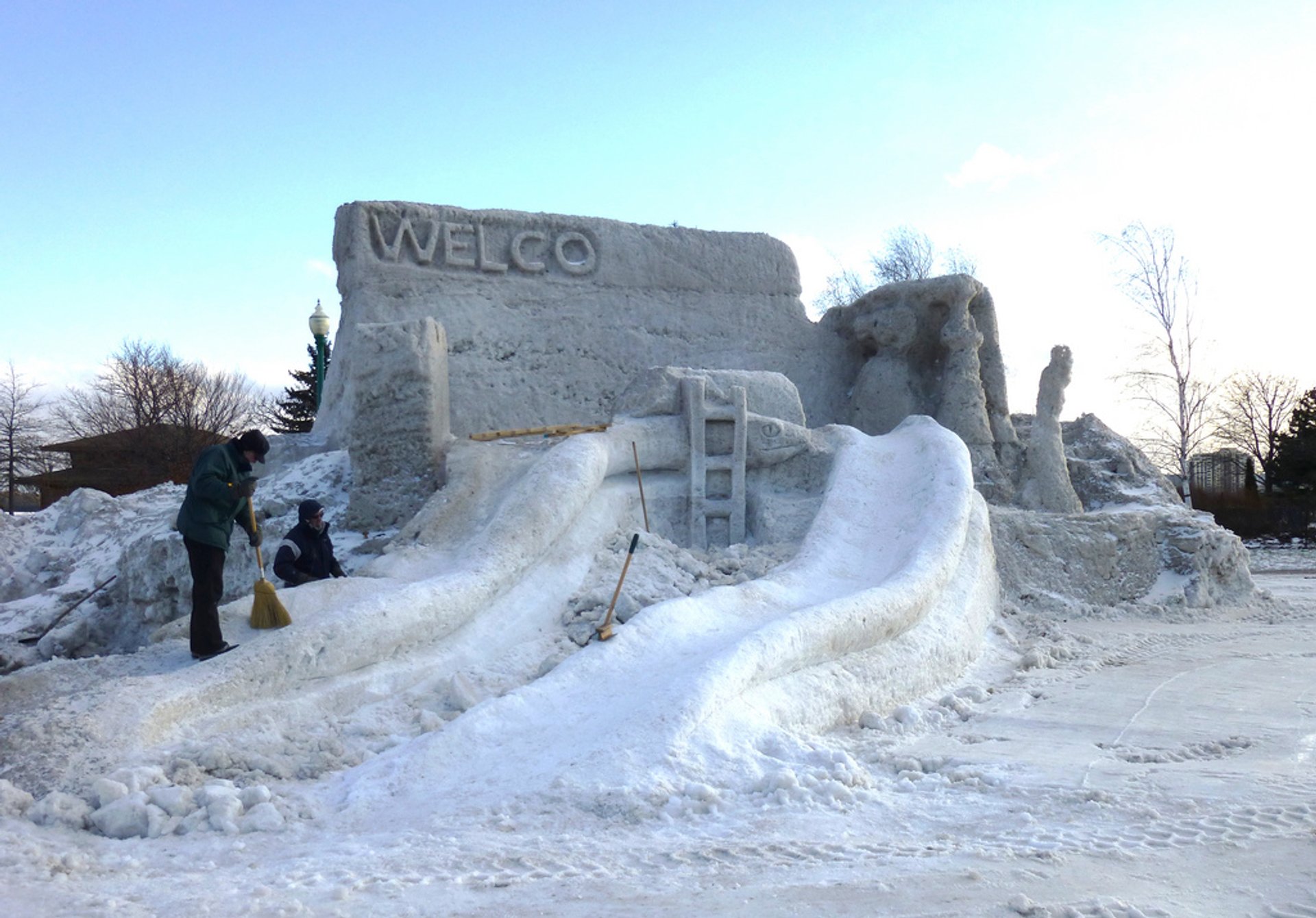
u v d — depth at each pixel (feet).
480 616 26.30
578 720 20.25
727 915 11.98
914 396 49.21
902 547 31.30
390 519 33.37
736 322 49.57
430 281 43.62
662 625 24.77
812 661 23.61
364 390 33.99
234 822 15.99
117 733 18.52
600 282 46.91
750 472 37.50
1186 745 20.57
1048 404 48.67
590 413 45.47
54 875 13.70
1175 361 109.50
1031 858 13.84
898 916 11.93
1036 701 25.68
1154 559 44.24
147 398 143.43
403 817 16.34
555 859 14.03
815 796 16.76
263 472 41.93
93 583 41.55
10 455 135.23
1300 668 30.07
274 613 23.15
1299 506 116.06
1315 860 13.78
